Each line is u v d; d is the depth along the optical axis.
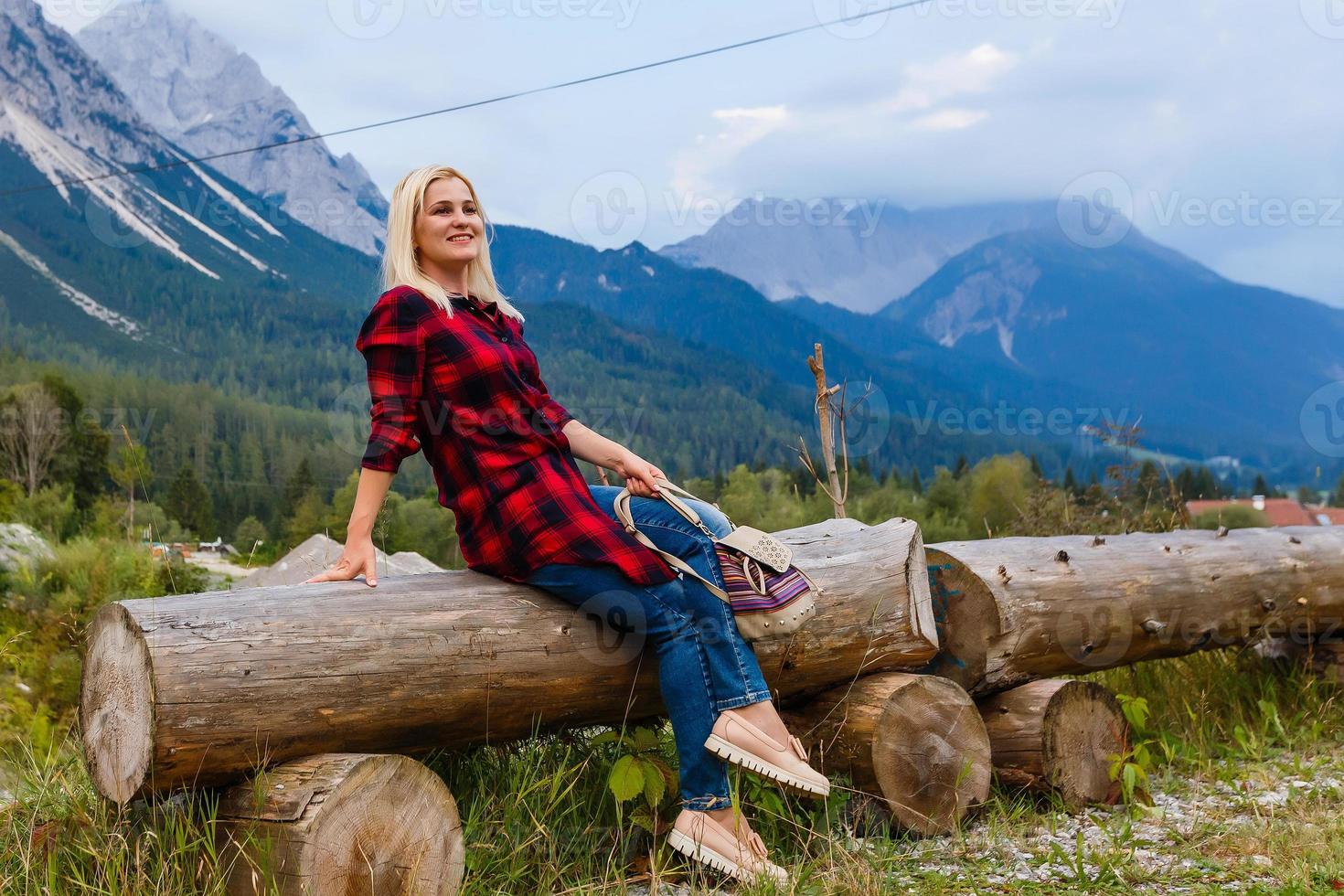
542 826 2.71
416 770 2.37
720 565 2.79
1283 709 4.85
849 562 3.30
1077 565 3.97
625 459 2.89
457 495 2.74
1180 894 2.61
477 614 2.58
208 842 2.23
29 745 3.59
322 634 2.34
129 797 2.18
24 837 2.54
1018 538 4.13
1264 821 3.21
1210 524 6.88
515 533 2.67
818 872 2.78
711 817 2.70
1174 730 4.50
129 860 2.29
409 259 2.79
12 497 14.59
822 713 3.31
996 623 3.62
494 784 2.90
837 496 4.77
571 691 2.74
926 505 20.91
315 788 2.21
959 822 3.31
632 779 2.81
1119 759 3.52
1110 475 7.48
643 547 2.71
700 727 2.69
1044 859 2.96
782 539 3.39
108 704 2.23
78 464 35.31
